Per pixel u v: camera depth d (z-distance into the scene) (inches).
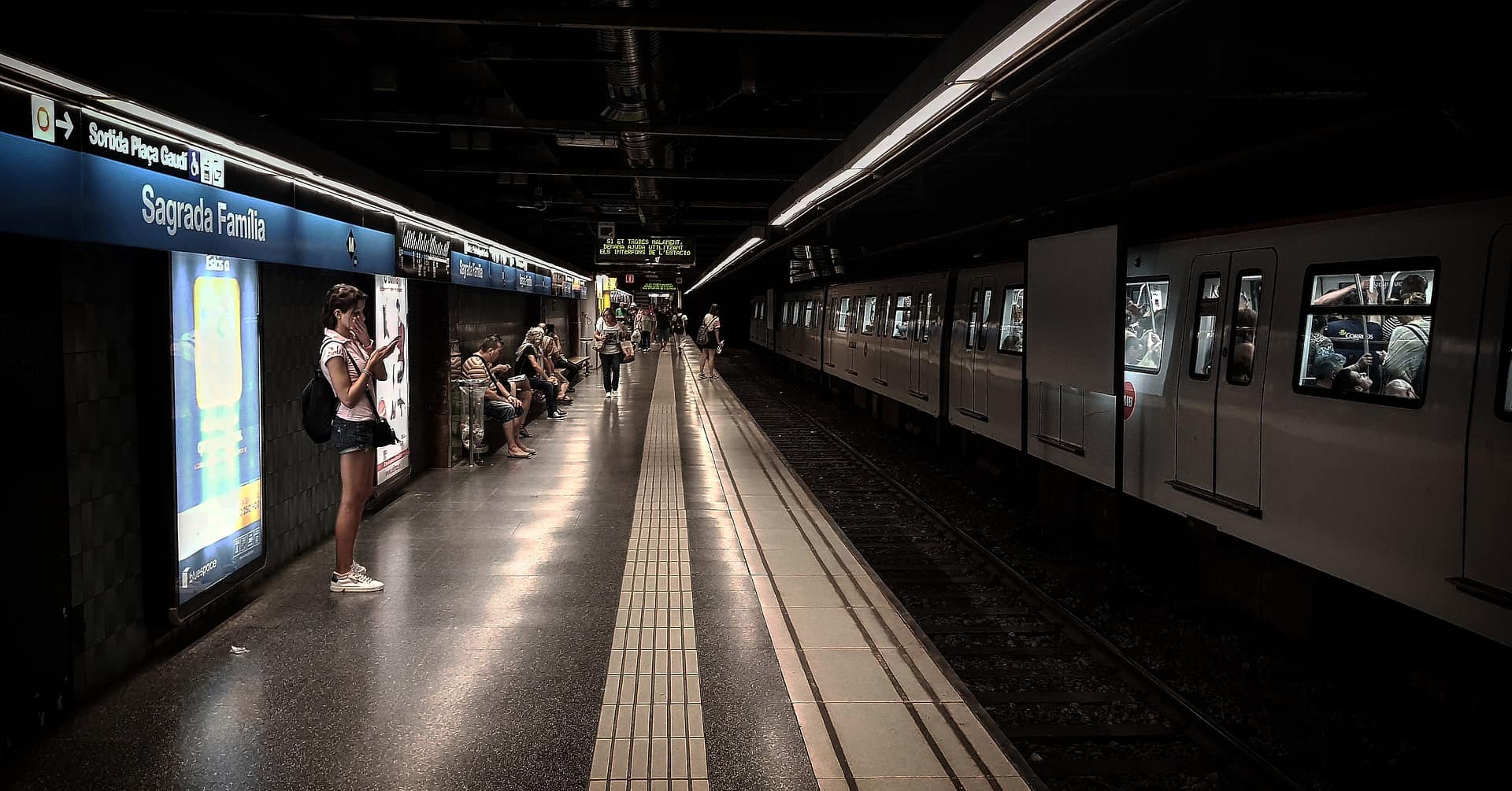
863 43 346.3
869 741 155.2
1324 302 218.7
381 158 406.6
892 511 421.4
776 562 272.2
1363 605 229.3
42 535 154.1
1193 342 273.4
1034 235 347.9
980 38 176.2
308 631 206.1
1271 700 209.9
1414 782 174.2
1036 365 339.0
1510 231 169.6
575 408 716.0
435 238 385.7
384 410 339.9
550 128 334.6
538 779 140.5
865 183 380.8
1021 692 215.0
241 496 218.8
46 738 153.0
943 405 545.0
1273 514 235.3
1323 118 298.7
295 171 224.2
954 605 284.4
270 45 295.6
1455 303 181.0
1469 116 226.7
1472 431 176.1
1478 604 173.9
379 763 145.3
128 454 181.6
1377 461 200.1
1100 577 313.3
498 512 338.3
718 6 255.0
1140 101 345.1
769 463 469.4
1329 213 218.5
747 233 686.5
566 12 215.8
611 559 273.3
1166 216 390.9
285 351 260.5
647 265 850.8
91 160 152.8
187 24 248.7
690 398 810.2
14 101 135.0
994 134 378.3
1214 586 280.5
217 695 170.9
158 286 185.3
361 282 314.5
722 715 164.7
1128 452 311.4
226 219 200.8
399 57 331.0
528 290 637.3
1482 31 226.4
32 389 151.7
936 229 800.3
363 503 236.2
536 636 205.0
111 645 176.4
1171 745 189.6
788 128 345.4
